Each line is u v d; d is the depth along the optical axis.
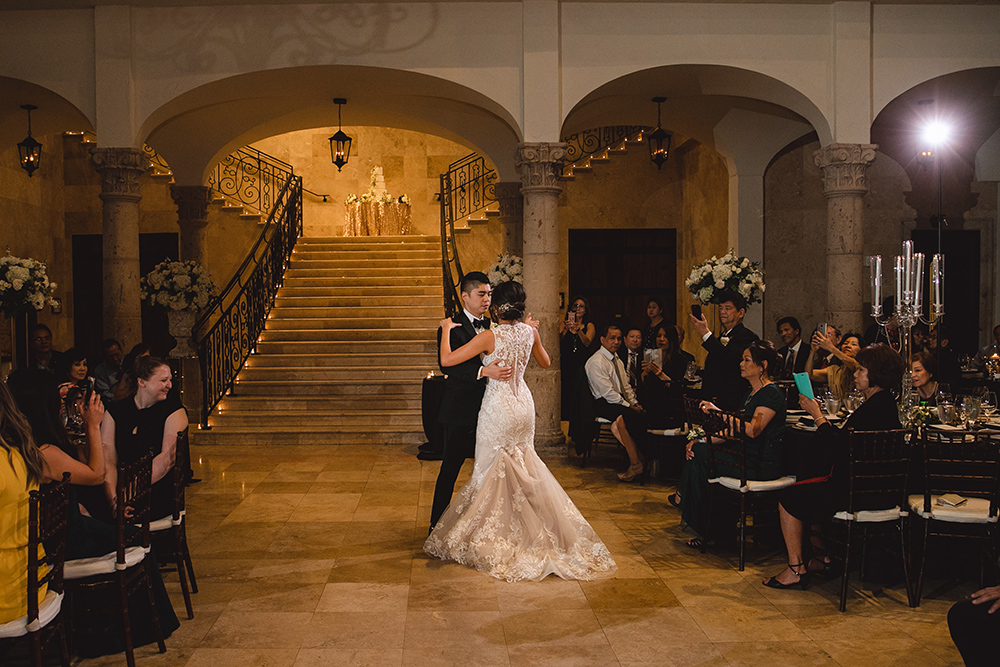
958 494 4.60
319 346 11.24
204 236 12.21
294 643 3.83
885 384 4.52
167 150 11.68
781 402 4.91
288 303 12.58
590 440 7.95
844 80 8.41
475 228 14.48
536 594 4.50
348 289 12.87
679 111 10.56
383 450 9.03
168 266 10.20
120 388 4.29
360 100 10.44
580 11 8.45
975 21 8.48
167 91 8.45
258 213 14.95
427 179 16.02
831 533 4.82
